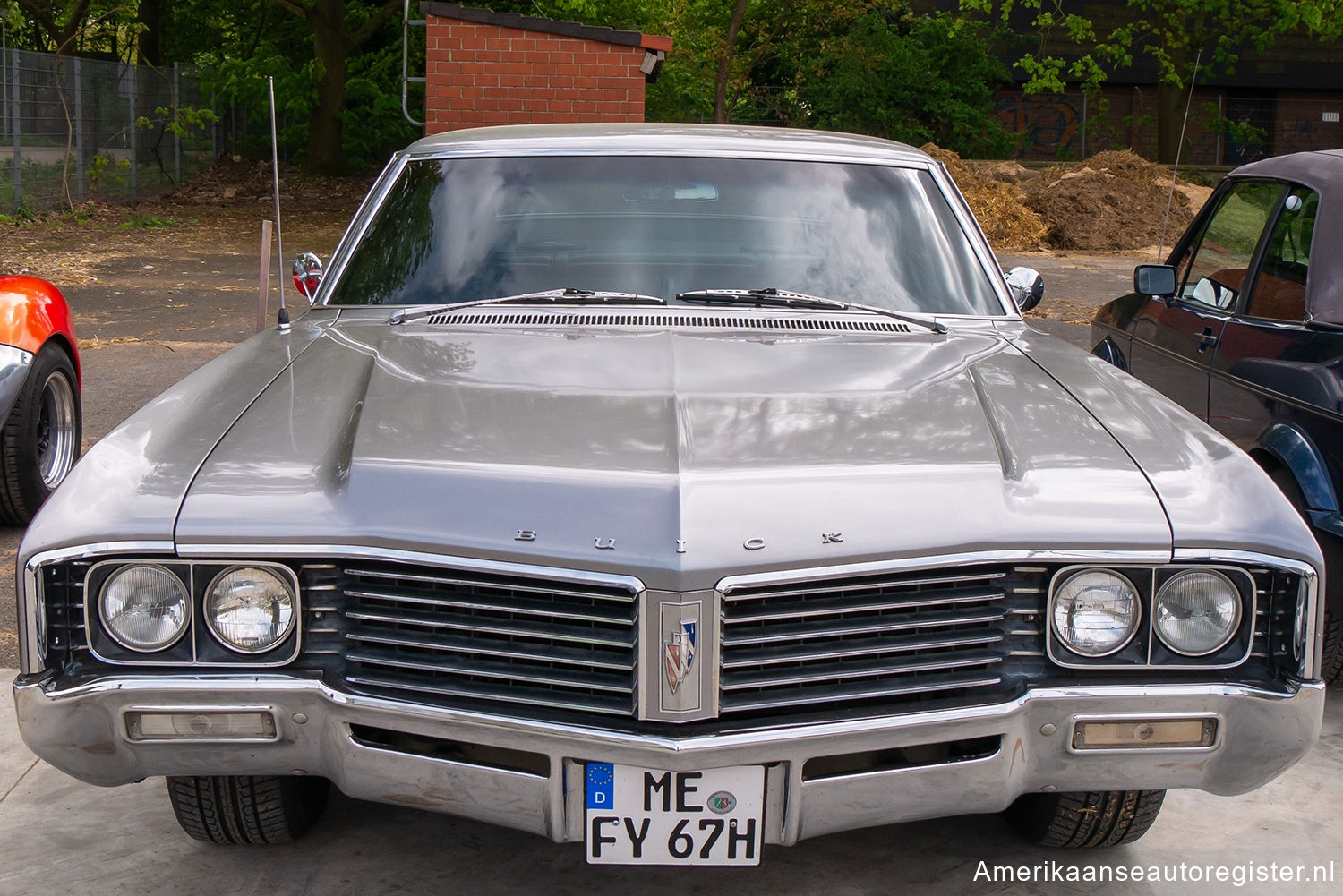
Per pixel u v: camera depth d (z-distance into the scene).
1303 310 4.03
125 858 2.82
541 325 3.09
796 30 27.81
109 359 8.94
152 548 2.17
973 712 2.18
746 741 2.12
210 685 2.16
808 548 2.14
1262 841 3.02
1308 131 32.25
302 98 24.73
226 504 2.22
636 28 23.69
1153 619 2.24
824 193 3.57
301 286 3.62
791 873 2.80
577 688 2.20
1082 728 2.22
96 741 2.19
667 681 2.11
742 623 2.17
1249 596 2.25
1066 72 32.09
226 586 2.19
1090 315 12.11
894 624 2.21
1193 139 31.62
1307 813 3.17
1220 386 4.41
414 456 2.32
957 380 2.76
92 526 2.18
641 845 2.19
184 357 9.07
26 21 24.84
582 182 3.55
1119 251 20.16
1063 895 2.74
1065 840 2.86
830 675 2.18
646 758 2.12
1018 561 2.21
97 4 23.84
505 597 2.20
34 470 5.05
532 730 2.15
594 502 2.19
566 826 2.20
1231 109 32.25
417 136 25.88
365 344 2.98
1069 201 20.72
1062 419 2.58
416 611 2.22
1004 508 2.25
